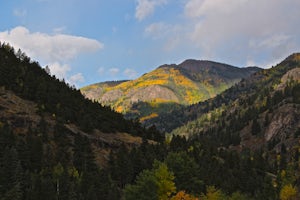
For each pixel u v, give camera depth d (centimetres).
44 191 7294
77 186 8219
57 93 16400
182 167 8925
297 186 13100
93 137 13338
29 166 9162
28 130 10900
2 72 15712
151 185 7475
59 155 10269
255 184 12400
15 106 13525
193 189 8825
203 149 15650
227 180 11844
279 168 18462
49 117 13750
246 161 15225
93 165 10550
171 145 14925
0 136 9444
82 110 15988
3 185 7388
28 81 16350
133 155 11381
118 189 9412
